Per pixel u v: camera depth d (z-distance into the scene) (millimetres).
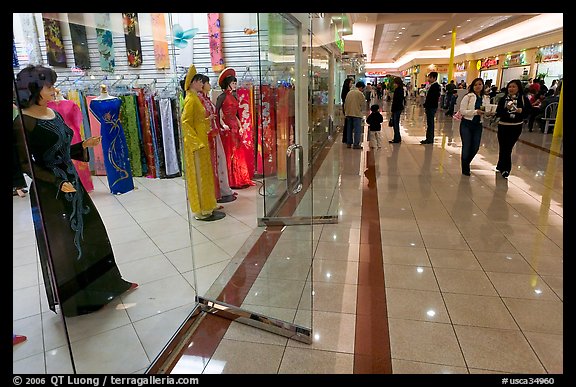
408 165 6758
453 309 2467
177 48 5559
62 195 2182
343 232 3770
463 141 5805
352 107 8266
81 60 4070
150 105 5473
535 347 2113
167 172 5676
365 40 17672
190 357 2078
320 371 1965
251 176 5578
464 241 3500
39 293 2529
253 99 5430
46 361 1992
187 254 3338
